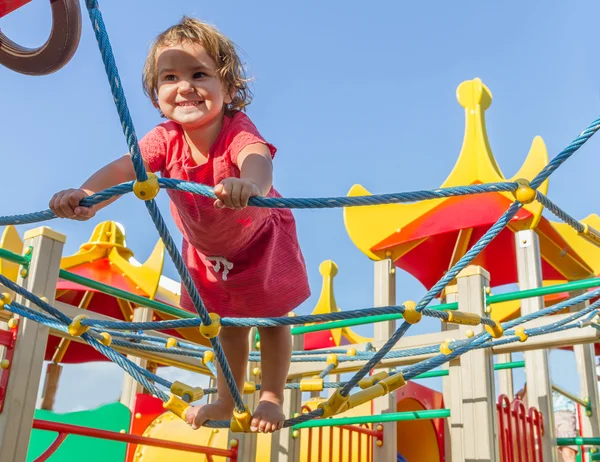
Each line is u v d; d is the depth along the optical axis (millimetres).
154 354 4738
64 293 8883
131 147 1742
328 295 10586
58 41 2213
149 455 6238
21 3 2123
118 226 8922
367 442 6402
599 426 6516
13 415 3648
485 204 6461
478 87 7168
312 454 6398
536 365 5898
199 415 2865
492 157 6883
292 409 5254
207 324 2258
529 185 2111
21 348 3773
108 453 5914
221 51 2459
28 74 2389
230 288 2771
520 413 5336
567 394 6434
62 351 8914
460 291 4797
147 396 6531
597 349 8773
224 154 2428
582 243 7504
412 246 6547
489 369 4566
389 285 6422
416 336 5172
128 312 8914
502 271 7828
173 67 2389
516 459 5051
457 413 4543
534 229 7004
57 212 2080
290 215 2877
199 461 6105
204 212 2445
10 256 3922
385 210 6754
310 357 4641
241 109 2629
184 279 2057
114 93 1656
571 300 3197
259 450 6488
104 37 1619
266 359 2922
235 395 2582
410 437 7629
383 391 2998
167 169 2547
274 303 2807
